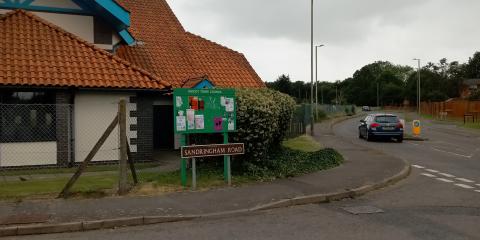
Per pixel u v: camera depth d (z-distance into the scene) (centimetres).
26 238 728
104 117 1482
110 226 793
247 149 1217
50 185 1091
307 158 1491
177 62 2075
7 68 1348
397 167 1439
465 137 3089
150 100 1561
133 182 1102
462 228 773
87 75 1439
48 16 1623
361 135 3020
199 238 719
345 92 13975
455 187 1188
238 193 1019
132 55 2000
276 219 840
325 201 1002
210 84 1817
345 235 731
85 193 976
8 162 1376
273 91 1482
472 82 11231
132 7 2314
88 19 1670
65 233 757
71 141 1430
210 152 1065
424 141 2759
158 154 1820
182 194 1002
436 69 13175
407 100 11531
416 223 807
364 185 1133
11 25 1510
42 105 1356
